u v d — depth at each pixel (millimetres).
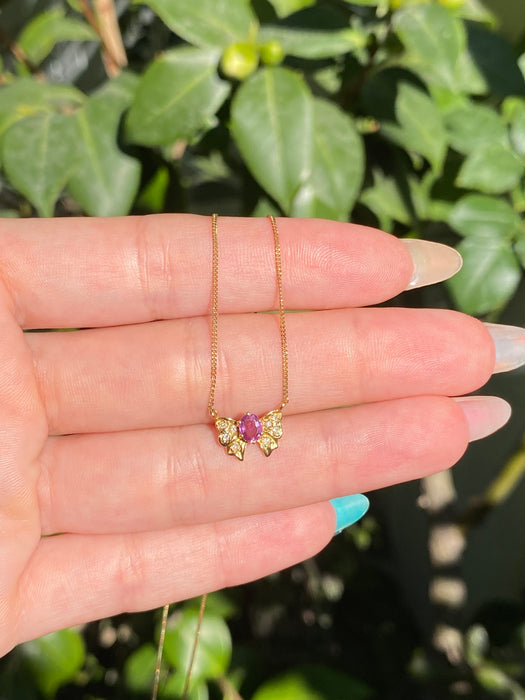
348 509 116
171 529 109
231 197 164
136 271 107
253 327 108
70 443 107
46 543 106
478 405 108
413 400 106
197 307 111
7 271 104
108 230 107
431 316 107
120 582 107
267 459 104
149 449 106
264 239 107
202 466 105
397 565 218
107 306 108
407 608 204
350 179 107
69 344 107
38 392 103
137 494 105
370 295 109
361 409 106
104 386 105
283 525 111
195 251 107
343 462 105
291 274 107
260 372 107
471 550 201
